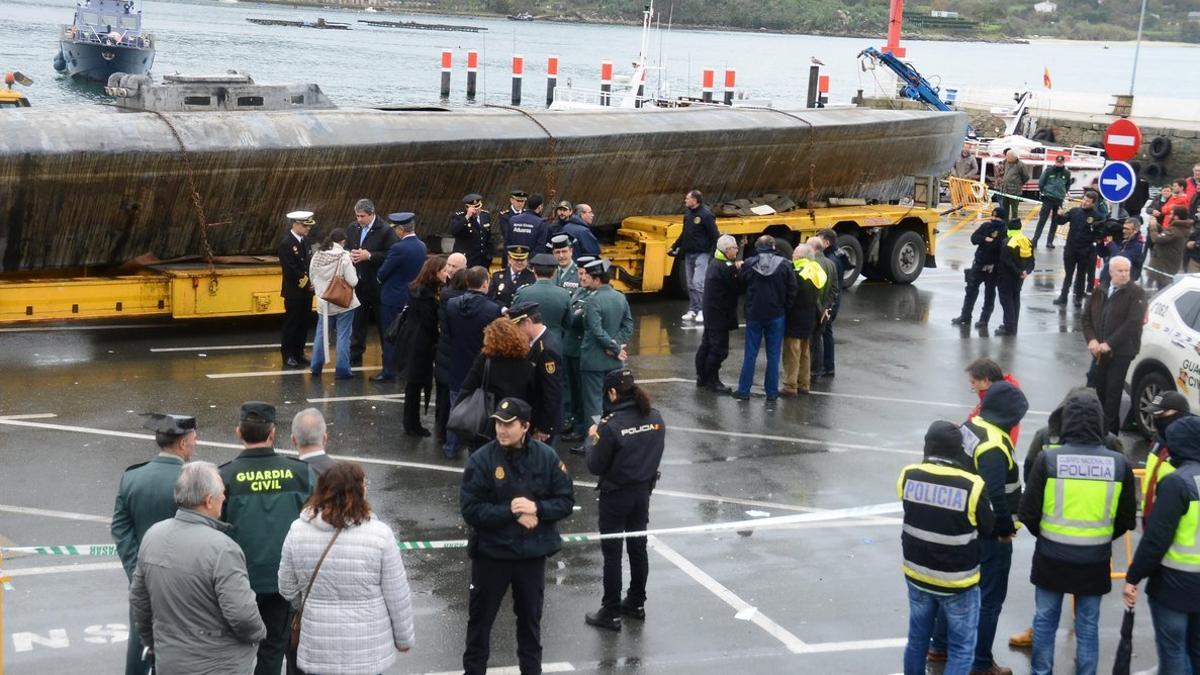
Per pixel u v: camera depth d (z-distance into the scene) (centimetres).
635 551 891
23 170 1535
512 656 837
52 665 798
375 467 1215
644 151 1992
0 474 1147
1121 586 1003
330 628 640
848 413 1474
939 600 771
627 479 872
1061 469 778
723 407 1479
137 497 697
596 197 1995
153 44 6606
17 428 1280
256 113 1731
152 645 642
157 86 1719
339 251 1487
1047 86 5456
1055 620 796
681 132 2016
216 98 1764
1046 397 1587
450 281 1232
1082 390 820
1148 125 5091
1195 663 785
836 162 2228
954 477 754
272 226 1738
